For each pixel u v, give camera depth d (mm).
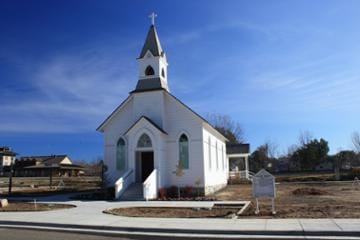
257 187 16656
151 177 27109
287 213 16406
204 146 29859
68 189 39469
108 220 15617
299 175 58312
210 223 14203
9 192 33625
